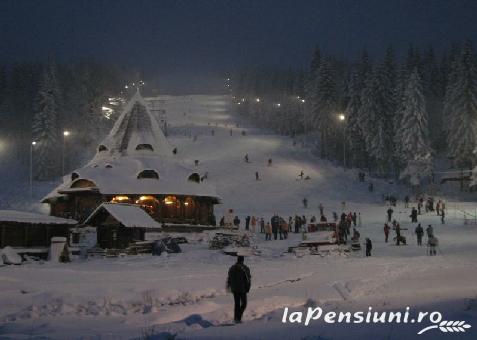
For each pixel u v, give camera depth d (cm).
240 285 1343
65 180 5350
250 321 1328
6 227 3073
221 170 8075
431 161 7531
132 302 1603
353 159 9125
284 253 3591
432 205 5781
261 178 7694
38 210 6625
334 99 9688
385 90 8762
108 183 4988
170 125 13888
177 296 1705
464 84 7831
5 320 1402
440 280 2009
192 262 2989
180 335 1140
